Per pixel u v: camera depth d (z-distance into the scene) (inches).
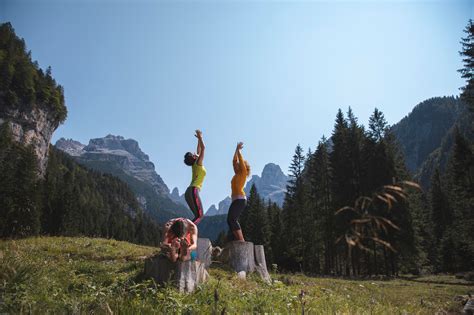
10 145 3152.1
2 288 185.8
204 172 404.8
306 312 220.8
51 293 207.8
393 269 1497.3
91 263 408.2
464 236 1793.8
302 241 1990.7
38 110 6205.7
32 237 717.9
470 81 1284.4
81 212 4869.6
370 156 1669.5
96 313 173.2
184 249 267.3
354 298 431.5
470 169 1549.0
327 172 2032.5
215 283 285.1
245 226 2733.8
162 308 198.4
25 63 6294.3
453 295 637.9
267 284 376.5
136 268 364.5
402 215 1365.7
